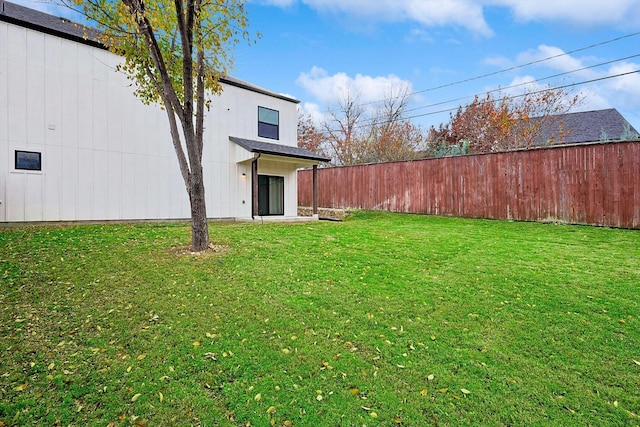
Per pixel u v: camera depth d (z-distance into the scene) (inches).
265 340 131.1
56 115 339.6
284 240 292.4
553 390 105.9
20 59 319.9
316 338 133.7
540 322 147.9
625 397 102.9
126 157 386.0
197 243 242.8
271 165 527.2
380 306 162.6
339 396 101.8
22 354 116.8
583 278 199.2
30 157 326.0
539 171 439.8
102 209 369.1
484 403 99.9
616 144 384.5
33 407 93.8
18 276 179.6
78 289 169.0
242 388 104.2
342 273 206.4
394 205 592.7
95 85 363.6
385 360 120.6
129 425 89.0
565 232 364.8
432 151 922.1
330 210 656.4
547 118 741.9
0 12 314.2
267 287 181.3
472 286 188.1
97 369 111.0
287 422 91.3
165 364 114.6
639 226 368.8
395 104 1087.0
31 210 326.6
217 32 243.6
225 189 474.0
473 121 853.2
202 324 141.1
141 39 236.8
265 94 524.1
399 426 90.7
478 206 494.0
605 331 140.3
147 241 267.1
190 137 233.3
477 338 135.5
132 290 170.6
